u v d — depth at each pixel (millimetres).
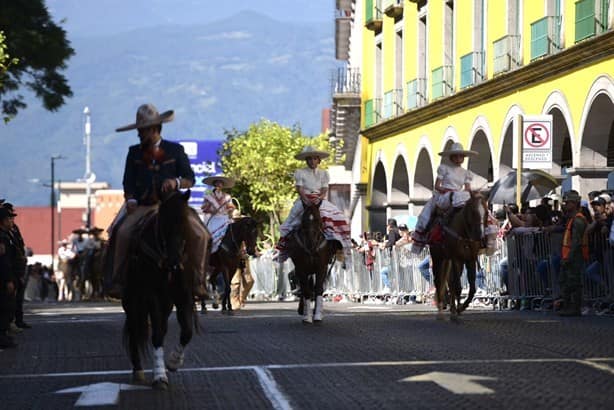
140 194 18234
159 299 17859
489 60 50938
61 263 82062
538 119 37719
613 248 31156
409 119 61375
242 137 84875
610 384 16891
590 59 40719
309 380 17859
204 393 16953
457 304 29938
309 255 29219
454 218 29344
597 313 31547
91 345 24859
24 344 25766
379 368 19031
